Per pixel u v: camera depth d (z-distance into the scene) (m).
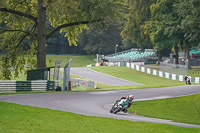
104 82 149.88
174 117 60.03
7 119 37.38
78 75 168.25
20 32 113.75
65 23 115.56
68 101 66.06
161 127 38.56
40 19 105.69
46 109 48.38
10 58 114.38
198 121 56.78
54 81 91.69
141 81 159.88
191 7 149.00
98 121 40.31
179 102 76.31
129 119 46.38
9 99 63.50
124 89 102.62
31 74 94.94
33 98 67.44
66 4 93.56
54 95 76.38
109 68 199.38
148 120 49.12
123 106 53.28
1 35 112.19
